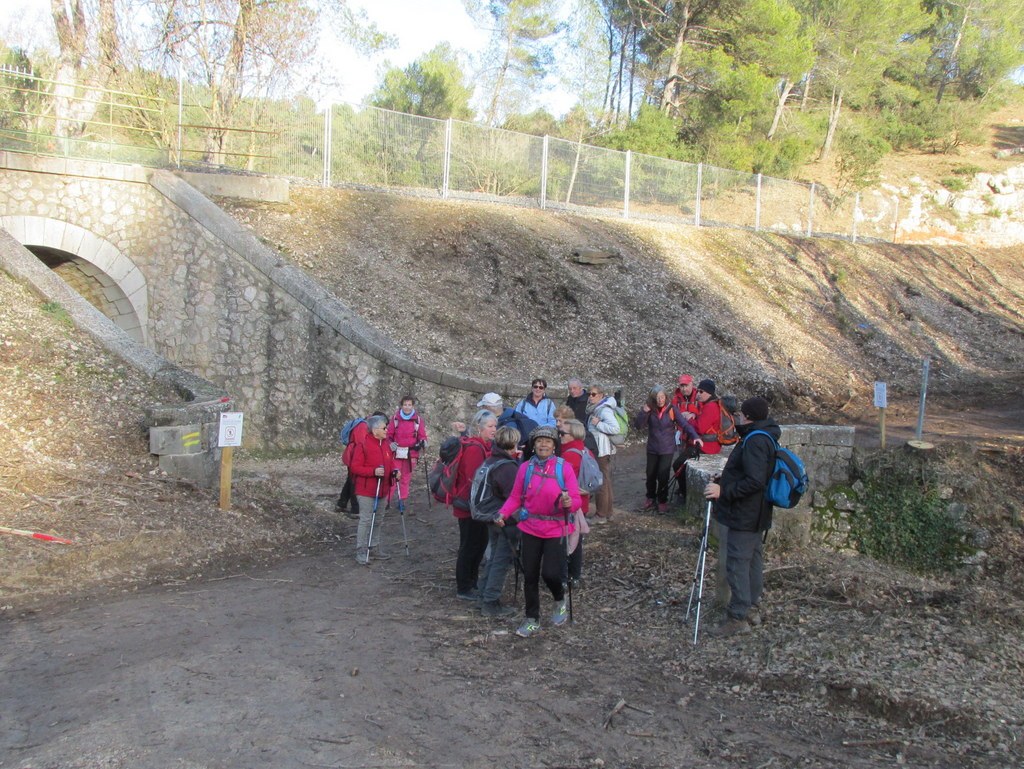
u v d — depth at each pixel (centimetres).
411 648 581
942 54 5275
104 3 2033
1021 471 872
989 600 704
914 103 4959
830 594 697
